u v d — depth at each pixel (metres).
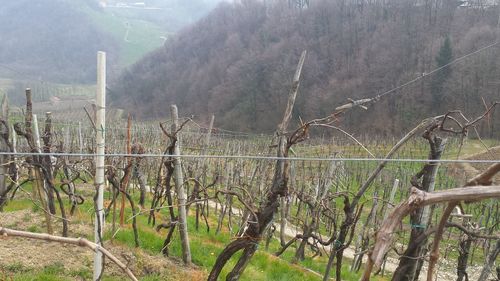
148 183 18.52
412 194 1.70
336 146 30.77
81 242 2.74
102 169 5.92
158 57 75.94
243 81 54.72
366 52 44.28
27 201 11.07
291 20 56.47
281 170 6.37
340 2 51.69
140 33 125.56
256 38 60.66
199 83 64.19
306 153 26.38
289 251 14.26
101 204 5.96
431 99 38.75
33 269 6.65
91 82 80.44
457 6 44.59
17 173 10.46
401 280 6.33
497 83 34.72
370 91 41.47
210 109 58.69
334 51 46.84
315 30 51.34
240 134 39.03
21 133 7.85
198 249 9.51
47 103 60.59
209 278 6.69
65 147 17.36
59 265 6.92
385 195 19.81
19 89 63.12
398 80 40.78
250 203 7.20
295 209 20.58
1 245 7.24
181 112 62.97
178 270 8.06
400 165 25.61
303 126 6.33
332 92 41.94
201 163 17.45
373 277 13.23
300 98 43.50
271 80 50.34
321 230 18.23
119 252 7.85
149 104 68.00
